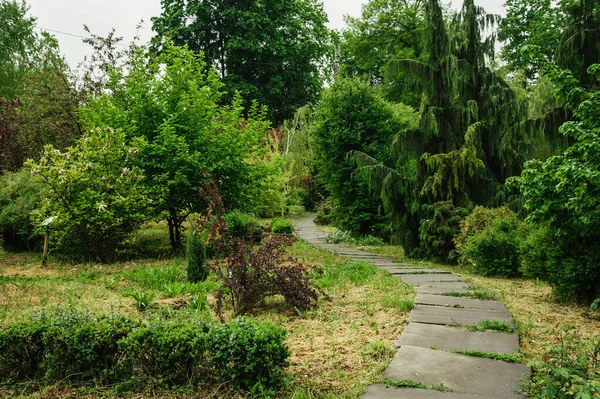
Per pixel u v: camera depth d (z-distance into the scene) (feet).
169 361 11.24
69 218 31.63
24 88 55.42
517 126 33.88
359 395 10.37
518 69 72.54
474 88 36.63
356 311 18.35
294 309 18.40
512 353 12.76
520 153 37.96
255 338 10.89
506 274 26.43
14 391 11.32
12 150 51.44
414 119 63.72
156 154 36.88
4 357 12.02
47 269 30.25
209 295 21.54
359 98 54.24
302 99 105.40
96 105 39.83
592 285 18.70
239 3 94.02
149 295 20.93
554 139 30.40
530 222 19.12
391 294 21.07
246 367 10.63
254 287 17.88
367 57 91.25
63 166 32.04
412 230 36.96
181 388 10.92
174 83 40.16
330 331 15.67
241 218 40.11
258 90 92.89
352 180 52.95
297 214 88.48
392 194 36.60
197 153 36.24
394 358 12.62
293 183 90.22
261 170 42.68
